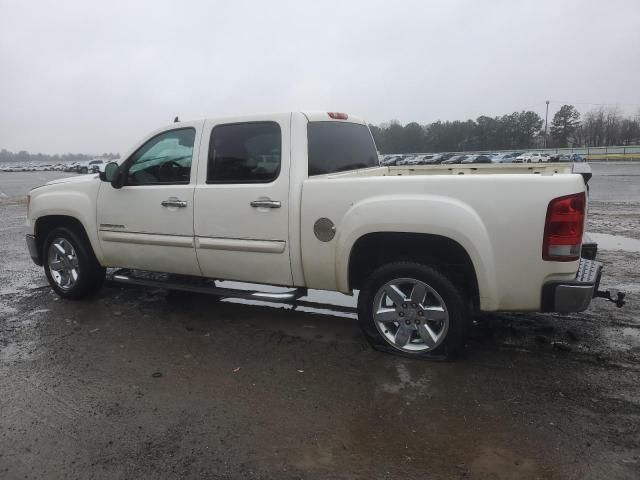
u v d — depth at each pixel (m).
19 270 7.03
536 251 3.18
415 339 3.78
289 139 3.94
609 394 3.17
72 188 5.16
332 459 2.62
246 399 3.25
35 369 3.76
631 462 2.52
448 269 3.52
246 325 4.60
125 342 4.25
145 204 4.61
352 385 3.39
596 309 4.72
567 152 63.53
